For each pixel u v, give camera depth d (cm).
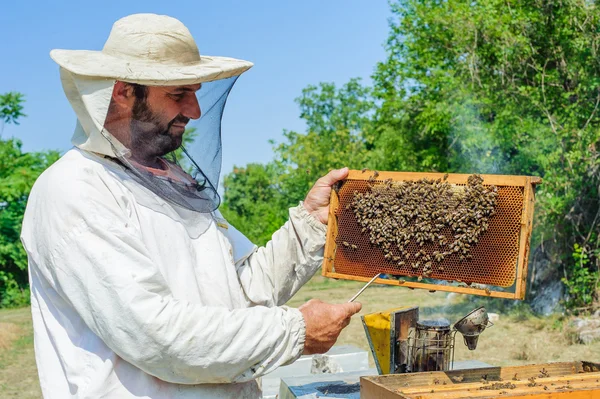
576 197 991
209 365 197
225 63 235
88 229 194
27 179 1788
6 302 1672
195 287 217
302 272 279
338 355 422
